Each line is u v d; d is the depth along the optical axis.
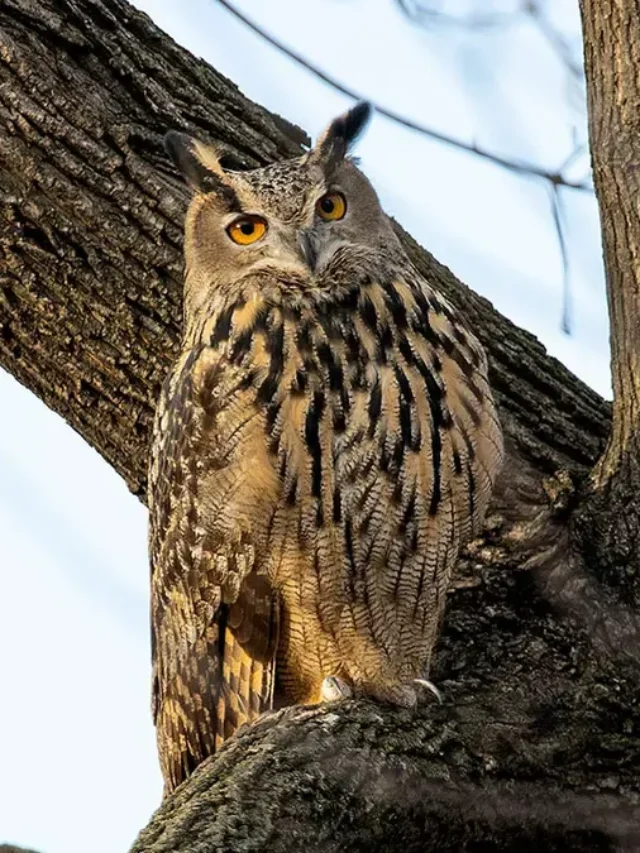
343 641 9.16
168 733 9.99
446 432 8.93
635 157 9.05
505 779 8.19
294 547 8.87
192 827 7.24
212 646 9.42
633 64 9.08
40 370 10.02
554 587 9.16
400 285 9.41
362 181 9.88
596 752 8.48
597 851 8.37
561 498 9.15
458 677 8.97
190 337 9.39
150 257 9.75
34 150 9.63
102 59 10.06
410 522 8.88
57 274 9.69
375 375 8.90
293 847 7.35
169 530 9.26
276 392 8.77
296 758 7.81
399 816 7.80
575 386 10.68
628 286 9.08
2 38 9.67
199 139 10.16
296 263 9.28
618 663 8.93
